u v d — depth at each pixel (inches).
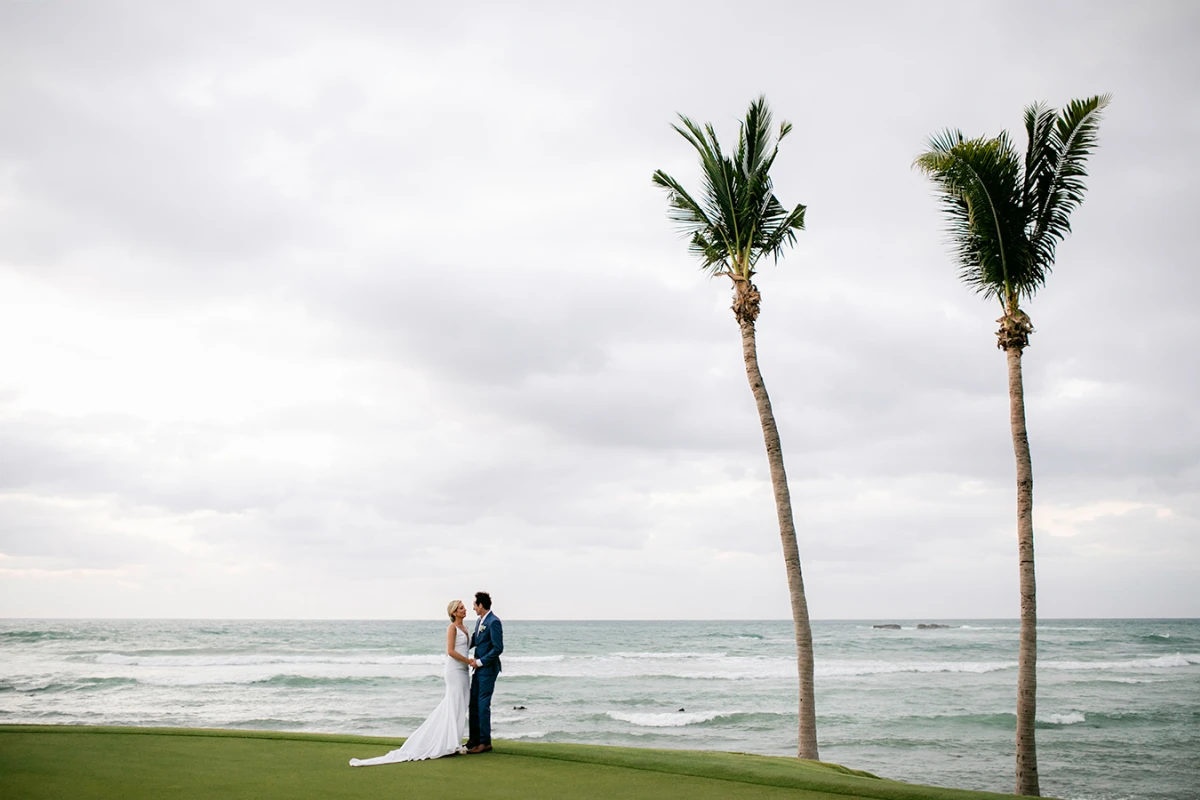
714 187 579.2
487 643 391.5
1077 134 531.2
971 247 573.0
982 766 819.4
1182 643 2837.1
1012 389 533.0
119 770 320.8
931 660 2187.5
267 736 425.4
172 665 1857.8
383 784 302.4
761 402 558.9
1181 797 693.9
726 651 2600.9
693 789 305.9
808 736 498.3
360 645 2532.0
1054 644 2802.7
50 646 2377.0
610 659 2252.7
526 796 287.1
